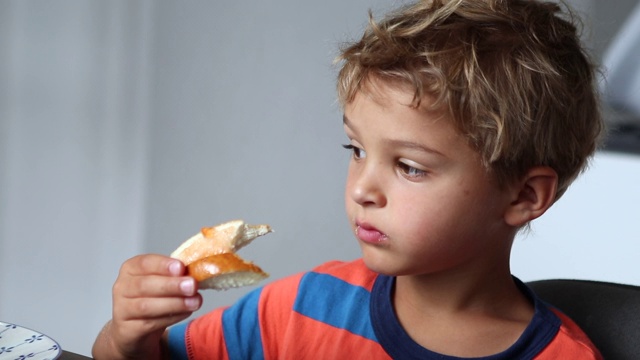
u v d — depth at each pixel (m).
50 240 3.05
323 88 3.22
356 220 1.05
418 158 1.02
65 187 3.02
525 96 1.04
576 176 1.13
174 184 3.03
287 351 1.19
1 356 1.01
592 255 2.22
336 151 3.29
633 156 2.14
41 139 3.00
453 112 1.01
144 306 1.03
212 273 1.01
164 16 2.90
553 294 1.22
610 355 1.17
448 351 1.13
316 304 1.20
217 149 3.09
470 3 1.08
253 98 3.12
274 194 3.22
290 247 3.28
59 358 1.06
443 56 1.02
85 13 2.92
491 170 1.04
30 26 2.93
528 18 1.09
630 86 2.44
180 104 2.99
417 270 1.05
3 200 3.02
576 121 1.10
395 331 1.15
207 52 3.01
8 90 2.96
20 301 3.07
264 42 3.10
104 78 2.95
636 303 1.18
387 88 1.02
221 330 1.21
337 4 3.16
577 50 1.12
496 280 1.12
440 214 1.03
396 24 1.08
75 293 3.05
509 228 1.10
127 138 2.96
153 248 3.02
